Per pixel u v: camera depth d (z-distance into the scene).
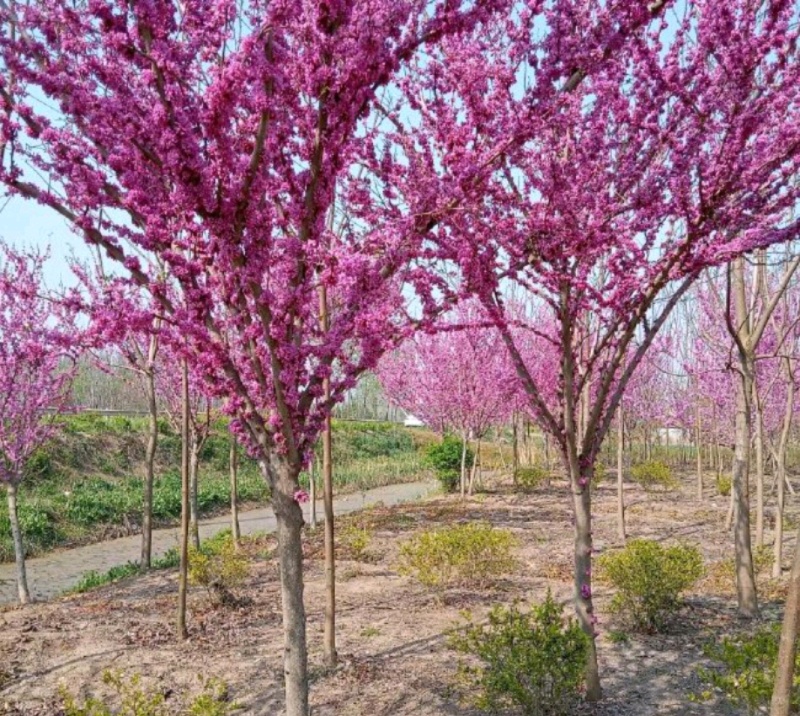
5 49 2.42
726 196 3.62
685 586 6.29
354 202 3.59
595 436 4.57
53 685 5.35
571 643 4.23
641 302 4.13
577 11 2.95
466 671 4.71
